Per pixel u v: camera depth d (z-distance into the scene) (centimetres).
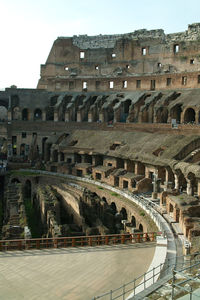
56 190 6128
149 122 8200
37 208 5750
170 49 9131
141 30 9881
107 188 5909
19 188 6116
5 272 2328
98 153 6994
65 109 9981
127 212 4788
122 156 6247
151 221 3903
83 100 9594
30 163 8262
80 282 2203
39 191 5728
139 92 8944
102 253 2711
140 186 5338
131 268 2423
